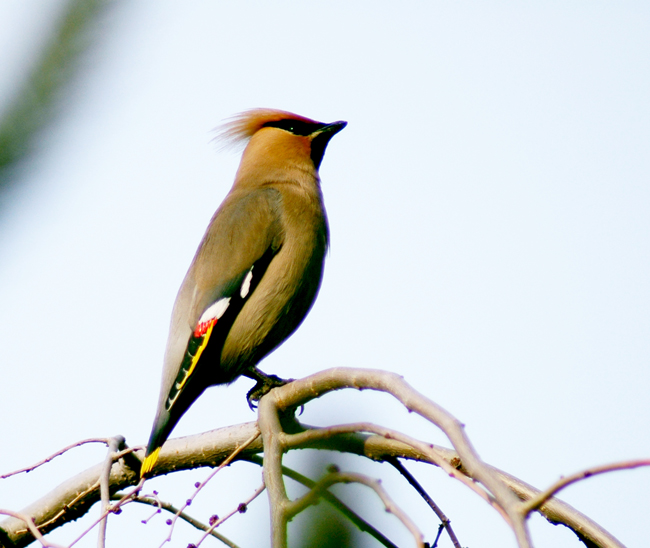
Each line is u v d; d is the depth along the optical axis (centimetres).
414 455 624
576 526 586
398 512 396
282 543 315
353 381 624
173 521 598
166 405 901
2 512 611
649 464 358
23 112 279
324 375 651
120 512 640
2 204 286
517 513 388
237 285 962
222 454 776
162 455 791
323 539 313
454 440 482
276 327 974
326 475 441
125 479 795
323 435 566
